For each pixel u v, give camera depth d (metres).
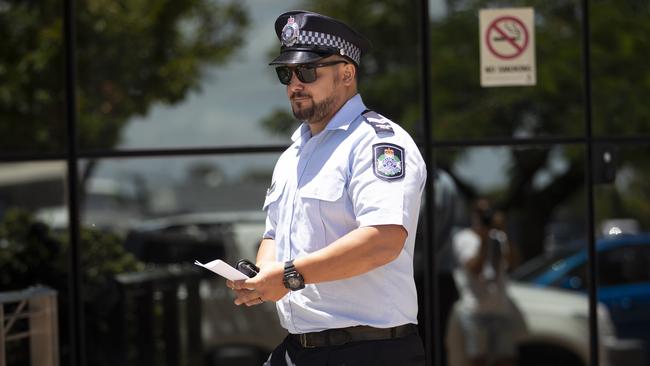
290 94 9.05
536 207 16.09
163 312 15.64
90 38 15.75
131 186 15.66
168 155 15.75
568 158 16.19
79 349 15.41
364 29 15.96
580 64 16.23
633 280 16.27
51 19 15.72
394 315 8.90
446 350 15.77
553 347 16.05
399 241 8.44
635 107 16.33
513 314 16.02
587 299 16.17
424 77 15.92
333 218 8.77
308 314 8.95
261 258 9.61
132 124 15.74
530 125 16.11
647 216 16.30
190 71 15.88
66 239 15.51
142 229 15.64
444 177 15.94
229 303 15.72
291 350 9.20
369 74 15.90
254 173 15.84
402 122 15.95
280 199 9.28
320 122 9.14
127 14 15.85
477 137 16.00
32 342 14.10
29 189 15.47
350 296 8.84
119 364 15.51
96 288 15.49
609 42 16.28
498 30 16.03
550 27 16.14
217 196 15.77
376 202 8.42
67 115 15.64
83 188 15.55
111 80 15.75
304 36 8.93
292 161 9.33
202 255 15.70
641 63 16.41
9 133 15.60
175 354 15.64
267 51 15.96
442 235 15.87
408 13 15.95
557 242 16.12
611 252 16.27
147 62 15.84
